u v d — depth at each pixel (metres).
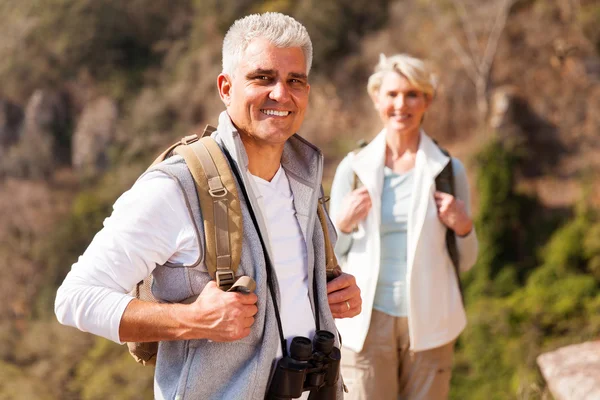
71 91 30.25
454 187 2.80
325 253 1.66
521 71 20.33
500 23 20.80
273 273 1.44
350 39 25.52
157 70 29.92
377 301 2.71
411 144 2.84
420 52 23.08
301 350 1.42
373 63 24.62
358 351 2.68
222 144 1.47
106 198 26.75
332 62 25.58
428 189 2.71
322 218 1.66
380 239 2.74
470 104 20.61
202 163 1.40
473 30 21.36
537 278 14.92
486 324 13.60
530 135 19.17
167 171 1.38
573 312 13.34
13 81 30.09
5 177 29.22
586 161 17.97
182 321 1.32
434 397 2.73
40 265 25.66
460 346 13.87
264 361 1.40
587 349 3.60
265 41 1.44
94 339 21.20
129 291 1.40
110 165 28.52
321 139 24.11
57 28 30.16
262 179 1.52
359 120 24.34
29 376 20.88
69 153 29.83
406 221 2.73
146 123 28.27
